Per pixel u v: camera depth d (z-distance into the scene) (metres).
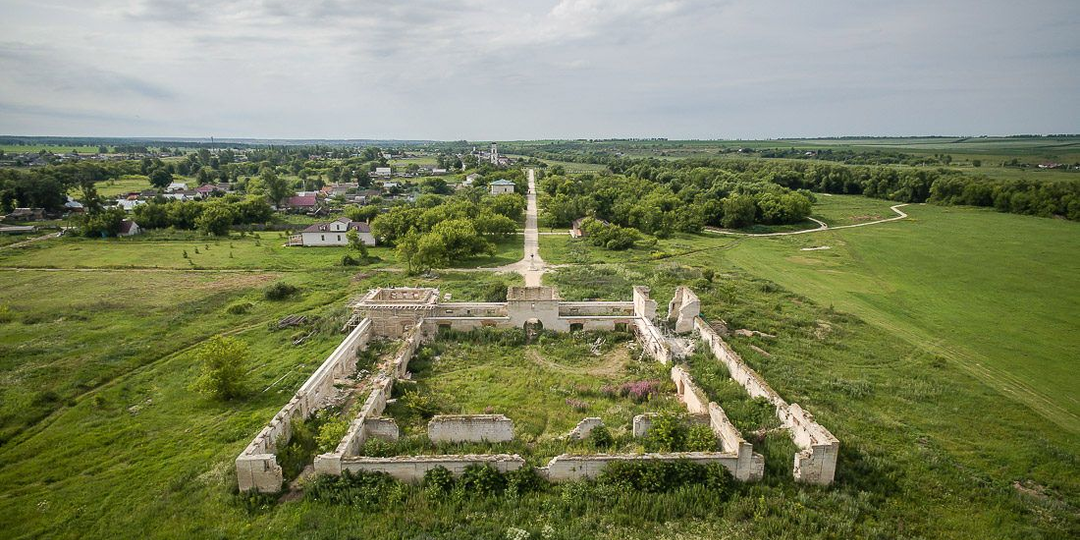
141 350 46.81
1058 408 38.50
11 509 26.53
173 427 34.41
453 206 109.81
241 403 37.41
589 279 72.25
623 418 35.34
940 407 38.03
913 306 61.88
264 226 114.25
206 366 37.91
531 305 51.41
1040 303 62.91
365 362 44.34
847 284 71.38
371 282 71.50
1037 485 29.72
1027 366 45.50
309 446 31.59
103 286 68.12
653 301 50.56
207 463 30.23
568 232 114.56
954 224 116.25
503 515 25.97
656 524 25.52
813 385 40.62
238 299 62.94
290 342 48.75
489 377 42.50
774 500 27.09
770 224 120.81
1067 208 120.12
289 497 27.47
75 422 35.00
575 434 32.75
